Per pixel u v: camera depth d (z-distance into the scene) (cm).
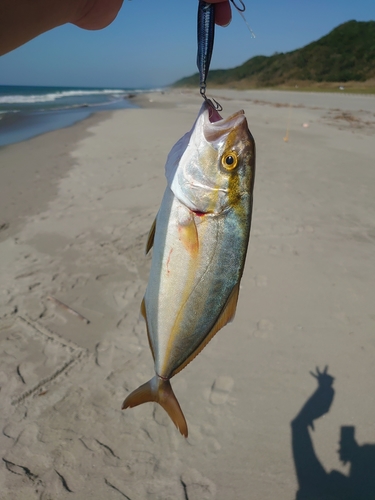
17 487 57
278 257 116
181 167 39
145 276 108
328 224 139
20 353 81
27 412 68
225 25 38
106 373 76
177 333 41
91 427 66
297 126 384
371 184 186
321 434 64
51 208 155
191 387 73
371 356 79
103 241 127
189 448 63
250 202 39
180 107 700
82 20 38
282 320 89
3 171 206
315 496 56
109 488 57
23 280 106
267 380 74
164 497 56
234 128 38
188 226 39
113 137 314
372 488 56
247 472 59
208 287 40
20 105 736
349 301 96
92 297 99
